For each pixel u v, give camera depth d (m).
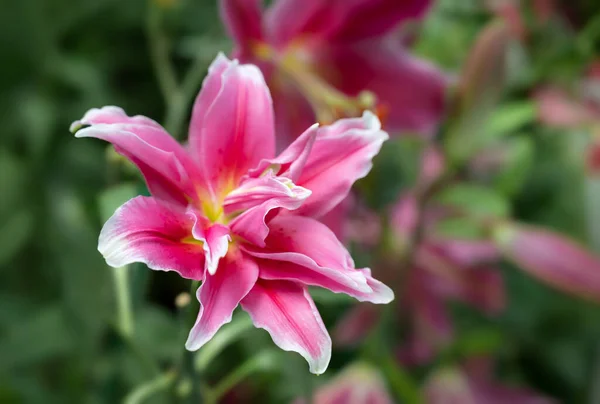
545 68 1.21
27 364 1.31
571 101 1.21
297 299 0.80
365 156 0.83
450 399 1.23
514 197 1.44
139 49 1.75
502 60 1.09
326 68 1.11
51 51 1.68
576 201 1.53
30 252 1.60
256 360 0.97
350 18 1.07
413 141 1.18
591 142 1.25
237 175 0.84
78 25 1.76
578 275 1.18
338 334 1.18
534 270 1.19
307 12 1.06
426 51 1.27
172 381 0.92
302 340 0.79
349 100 1.07
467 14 1.27
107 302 1.06
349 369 1.15
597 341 1.51
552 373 1.55
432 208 1.22
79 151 1.65
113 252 0.79
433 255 1.23
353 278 0.79
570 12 1.22
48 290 1.52
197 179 0.83
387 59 1.11
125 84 1.77
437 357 1.25
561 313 1.54
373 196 1.13
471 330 1.45
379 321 1.16
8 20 1.68
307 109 1.08
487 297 1.27
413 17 1.08
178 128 1.04
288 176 0.81
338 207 1.00
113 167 0.99
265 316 0.80
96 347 1.18
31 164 1.60
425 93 1.11
